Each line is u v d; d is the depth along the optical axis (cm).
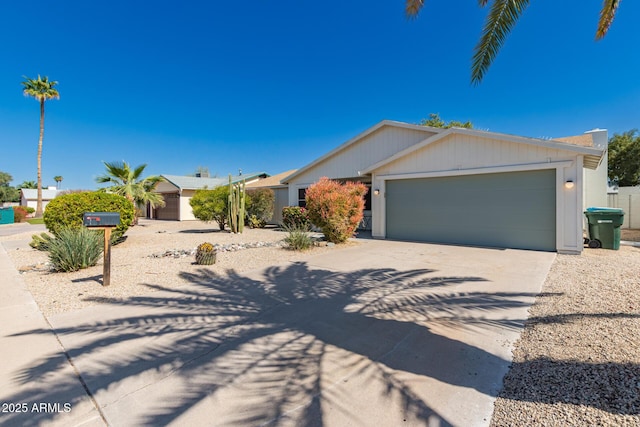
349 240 1118
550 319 363
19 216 2517
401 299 457
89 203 940
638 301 404
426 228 1088
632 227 1453
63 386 243
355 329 354
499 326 355
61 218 902
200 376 259
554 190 845
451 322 370
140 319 386
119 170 1652
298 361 283
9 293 496
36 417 207
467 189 998
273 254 843
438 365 274
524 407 211
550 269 633
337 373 262
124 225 1031
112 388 241
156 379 254
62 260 644
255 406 219
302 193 1672
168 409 216
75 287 530
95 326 364
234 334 342
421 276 587
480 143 960
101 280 578
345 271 637
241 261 750
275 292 500
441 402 222
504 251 860
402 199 1146
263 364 278
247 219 1778
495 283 534
